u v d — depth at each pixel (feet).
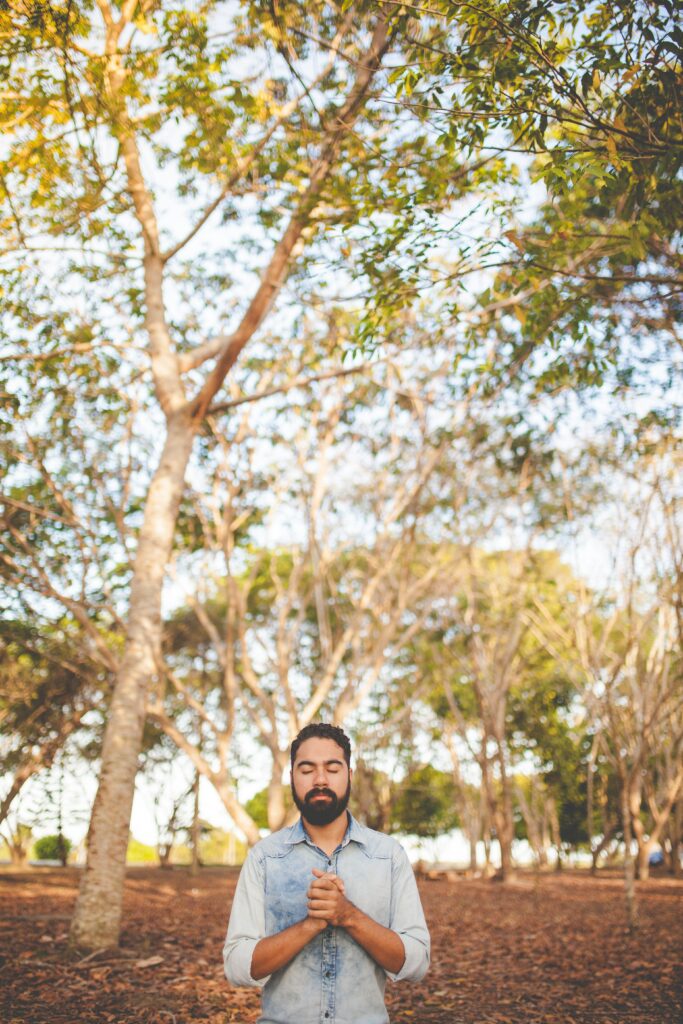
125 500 45.16
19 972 27.73
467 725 98.12
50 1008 23.20
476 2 19.02
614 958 33.24
